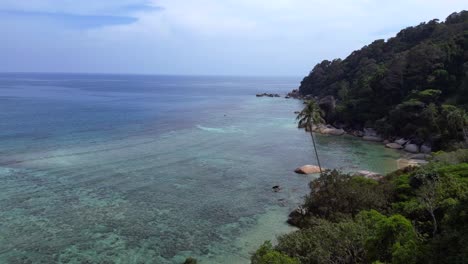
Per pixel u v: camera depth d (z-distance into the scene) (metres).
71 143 84.19
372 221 30.09
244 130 112.94
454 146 73.50
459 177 39.50
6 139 84.94
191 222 45.19
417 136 91.25
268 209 50.03
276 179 63.78
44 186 55.12
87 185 56.59
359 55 186.75
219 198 53.75
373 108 113.75
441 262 22.08
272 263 25.03
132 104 176.88
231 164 72.88
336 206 41.75
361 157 81.88
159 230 42.62
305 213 46.19
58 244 38.19
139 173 64.19
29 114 125.00
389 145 93.19
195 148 85.44
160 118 131.50
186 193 55.31
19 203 48.28
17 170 62.16
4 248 36.88
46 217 44.47
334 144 96.38
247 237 41.56
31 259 35.16
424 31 162.88
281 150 87.25
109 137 93.38
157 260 36.09
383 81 115.25
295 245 28.70
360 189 42.44
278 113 156.88
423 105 95.69
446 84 103.00
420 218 33.78
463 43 111.81
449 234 23.70
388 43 179.75
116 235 40.88
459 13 159.25
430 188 34.97
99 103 175.12
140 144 87.06
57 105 157.25
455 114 79.31
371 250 25.14
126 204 49.91
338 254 26.58
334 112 122.31
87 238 39.81
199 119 133.38
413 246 23.53
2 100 172.62
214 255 37.44
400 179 45.50
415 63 113.62
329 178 45.31
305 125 63.50
